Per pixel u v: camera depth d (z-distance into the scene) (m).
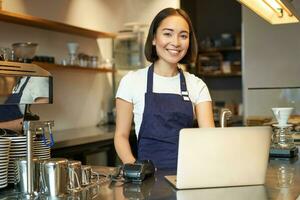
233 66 5.88
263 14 2.53
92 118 4.99
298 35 3.78
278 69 3.84
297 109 3.78
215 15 6.25
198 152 1.42
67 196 1.40
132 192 1.42
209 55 6.01
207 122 1.98
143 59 5.11
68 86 4.56
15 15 3.37
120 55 5.23
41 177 1.44
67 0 4.58
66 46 4.50
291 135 2.32
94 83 5.04
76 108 4.70
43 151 1.67
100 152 3.94
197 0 6.32
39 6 4.16
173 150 1.93
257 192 1.40
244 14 3.93
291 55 3.80
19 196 1.45
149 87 1.98
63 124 4.48
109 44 5.32
